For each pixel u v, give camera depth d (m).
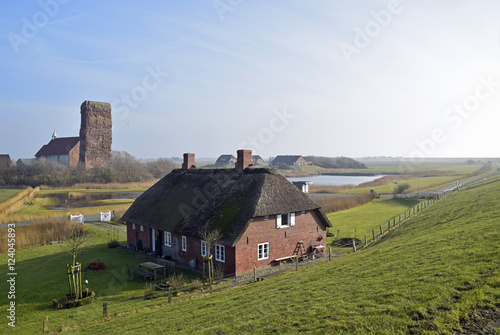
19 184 94.56
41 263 32.22
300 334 11.76
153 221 34.78
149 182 109.06
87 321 18.80
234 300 18.02
